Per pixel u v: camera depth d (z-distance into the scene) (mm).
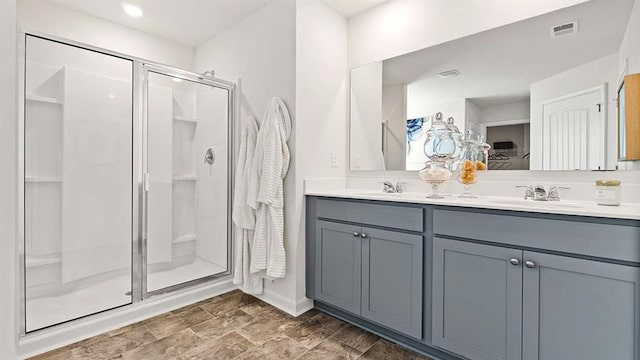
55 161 2199
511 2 1783
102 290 2252
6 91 418
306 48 2227
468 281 1456
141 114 2299
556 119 1642
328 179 2381
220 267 2713
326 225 2078
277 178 2133
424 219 1613
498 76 1833
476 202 1493
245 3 2398
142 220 2262
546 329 1241
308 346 1747
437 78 2076
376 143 2391
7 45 417
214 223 2762
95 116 2299
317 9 2311
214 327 1952
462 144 1969
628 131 1446
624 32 1465
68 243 2246
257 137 2312
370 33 2426
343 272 1975
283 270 2137
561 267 1207
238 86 2650
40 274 2123
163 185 2654
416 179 2195
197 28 2832
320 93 2338
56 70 2154
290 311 2162
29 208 2076
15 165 434
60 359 1600
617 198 1358
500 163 1834
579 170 1577
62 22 2486
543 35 1682
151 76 2439
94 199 2340
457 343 1489
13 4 423
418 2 2164
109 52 2184
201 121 2795
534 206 1328
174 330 1910
